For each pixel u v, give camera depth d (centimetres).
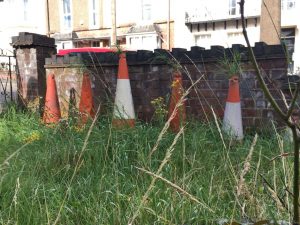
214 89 419
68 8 2505
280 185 215
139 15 2177
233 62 385
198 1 1975
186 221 205
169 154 169
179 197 223
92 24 2402
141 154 287
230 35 1917
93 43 2433
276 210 190
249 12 1792
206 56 419
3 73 652
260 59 380
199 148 315
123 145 311
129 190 247
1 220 206
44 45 567
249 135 378
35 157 314
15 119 476
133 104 458
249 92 397
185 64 432
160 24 2112
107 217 215
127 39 2188
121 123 380
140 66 459
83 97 439
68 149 315
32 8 2675
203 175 265
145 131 359
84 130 367
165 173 262
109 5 2311
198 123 393
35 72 556
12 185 250
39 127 439
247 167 175
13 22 2734
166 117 412
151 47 2114
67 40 2433
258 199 203
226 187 244
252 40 1828
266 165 271
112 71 478
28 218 211
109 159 297
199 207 210
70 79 509
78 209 228
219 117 418
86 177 275
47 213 205
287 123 85
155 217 209
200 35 2014
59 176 281
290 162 213
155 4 2114
